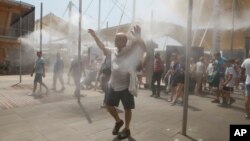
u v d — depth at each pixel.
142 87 11.74
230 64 7.62
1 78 16.30
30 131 4.79
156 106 7.21
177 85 7.54
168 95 9.41
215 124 5.41
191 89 10.36
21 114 6.08
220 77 7.98
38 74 9.12
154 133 4.71
